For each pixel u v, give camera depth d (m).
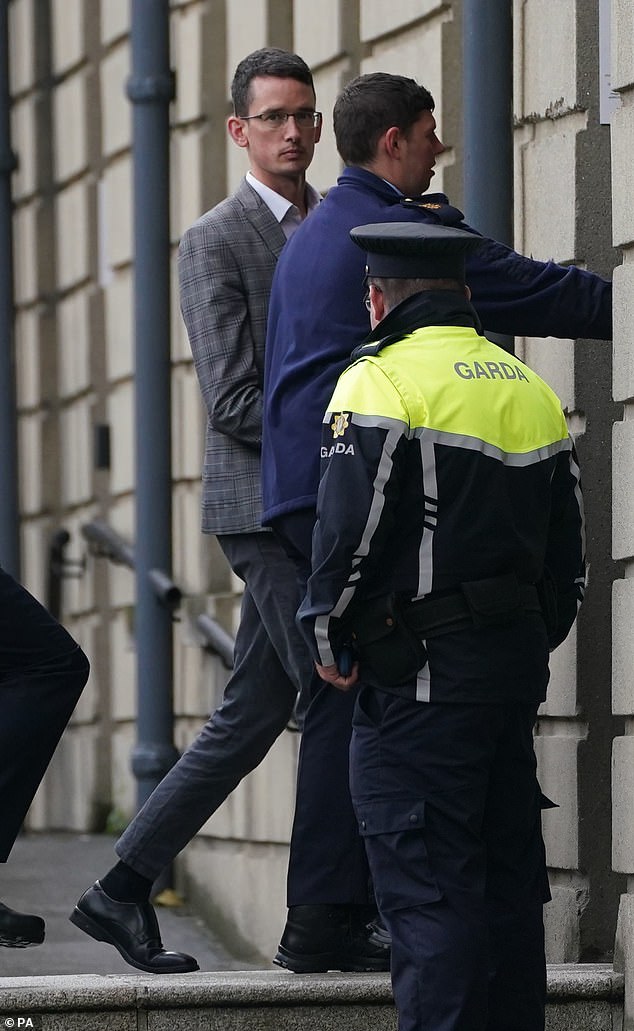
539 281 16.75
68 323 37.88
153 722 28.09
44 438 38.78
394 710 14.16
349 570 13.91
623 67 17.11
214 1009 16.14
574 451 14.89
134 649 31.95
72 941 24.25
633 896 17.12
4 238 37.19
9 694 16.84
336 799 16.69
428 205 16.19
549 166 19.66
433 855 14.02
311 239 16.50
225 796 18.09
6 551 37.03
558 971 17.52
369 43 24.30
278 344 16.56
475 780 14.15
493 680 14.12
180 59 29.94
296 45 26.11
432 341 14.32
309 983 16.30
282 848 25.12
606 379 19.12
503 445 14.20
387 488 13.82
